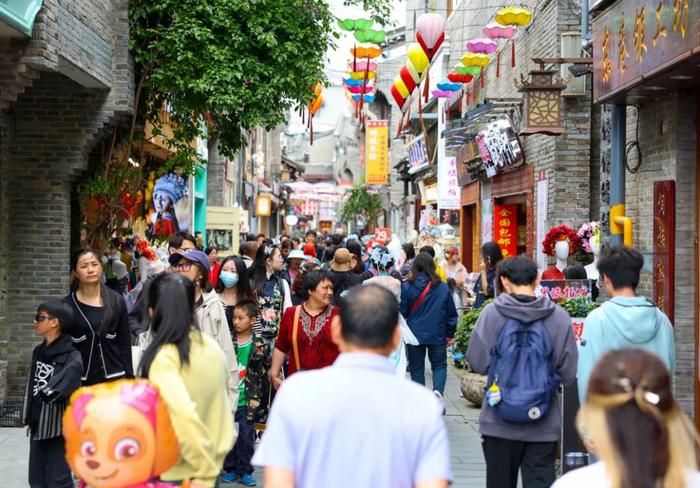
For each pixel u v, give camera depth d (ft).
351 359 11.94
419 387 11.86
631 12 30.86
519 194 62.18
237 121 46.32
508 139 58.80
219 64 41.19
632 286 20.03
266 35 41.52
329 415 11.34
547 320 19.98
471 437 34.50
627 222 35.91
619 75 32.42
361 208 182.50
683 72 28.30
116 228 45.06
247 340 28.43
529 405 19.20
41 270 39.06
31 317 38.88
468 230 91.20
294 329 26.78
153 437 14.64
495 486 20.15
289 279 43.01
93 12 36.40
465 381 40.29
